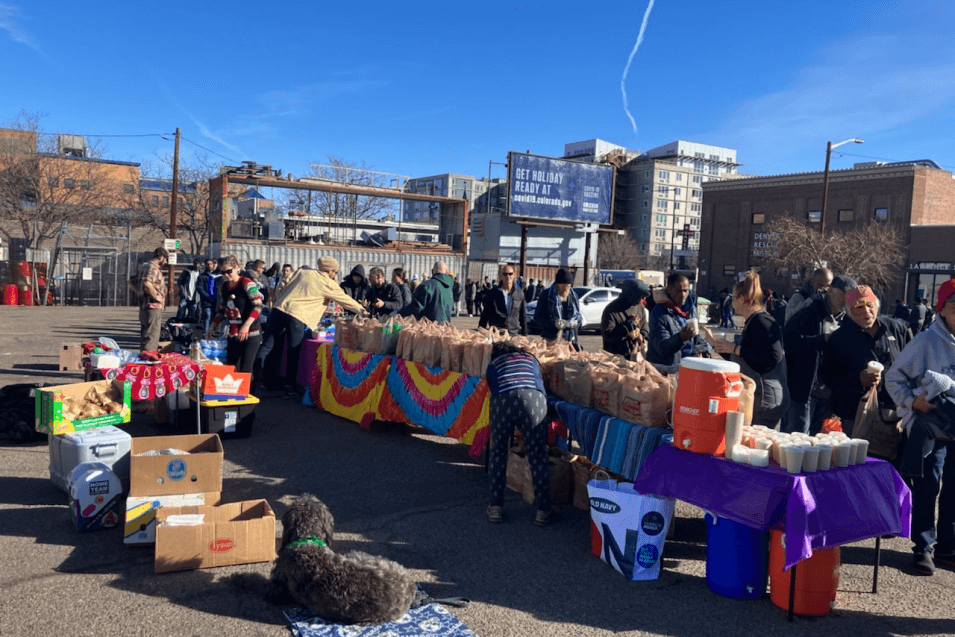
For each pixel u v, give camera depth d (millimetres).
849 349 4578
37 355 11734
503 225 34781
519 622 3346
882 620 3486
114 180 43750
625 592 3721
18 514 4543
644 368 4680
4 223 37656
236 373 6629
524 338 6473
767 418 4492
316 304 8828
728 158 146750
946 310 3869
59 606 3338
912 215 44094
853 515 3398
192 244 44094
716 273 56750
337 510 4863
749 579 3650
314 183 28547
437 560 4066
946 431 3828
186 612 3328
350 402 7520
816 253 35906
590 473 4902
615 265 83875
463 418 5961
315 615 3314
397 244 30578
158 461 4207
